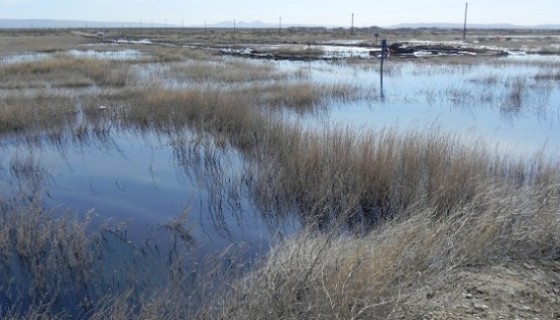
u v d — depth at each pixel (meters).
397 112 17.66
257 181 9.47
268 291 4.91
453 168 8.31
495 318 4.55
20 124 13.95
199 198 9.09
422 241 5.80
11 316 5.21
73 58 30.38
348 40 75.31
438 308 4.70
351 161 9.16
